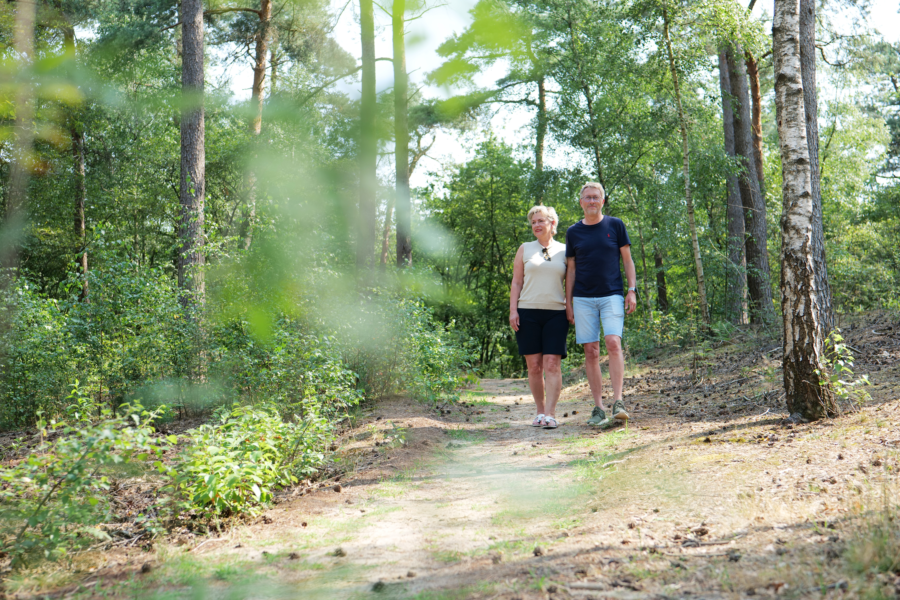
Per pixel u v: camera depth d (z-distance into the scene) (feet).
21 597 8.41
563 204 62.34
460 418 23.70
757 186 56.24
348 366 24.58
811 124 36.06
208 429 13.44
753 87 58.90
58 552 10.15
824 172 85.40
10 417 26.53
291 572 8.66
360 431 20.12
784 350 16.20
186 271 24.59
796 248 15.92
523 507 10.98
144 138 64.18
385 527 10.56
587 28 44.39
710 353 38.01
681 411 20.59
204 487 11.78
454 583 7.66
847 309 46.85
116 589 8.46
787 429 14.90
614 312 18.94
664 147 54.49
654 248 68.64
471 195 91.40
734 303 52.03
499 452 16.40
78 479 10.04
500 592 7.12
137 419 10.73
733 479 11.07
